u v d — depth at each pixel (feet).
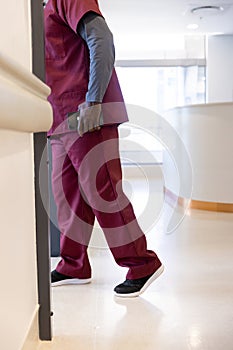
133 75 23.57
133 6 16.74
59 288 5.80
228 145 11.48
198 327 4.53
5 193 2.95
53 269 6.53
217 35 22.63
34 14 3.98
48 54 5.19
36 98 3.43
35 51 3.98
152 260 5.56
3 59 2.32
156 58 23.57
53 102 5.23
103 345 4.14
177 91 23.70
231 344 4.14
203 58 23.13
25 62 3.74
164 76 23.75
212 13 18.02
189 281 6.03
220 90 23.04
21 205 3.51
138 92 23.61
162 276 6.24
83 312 4.95
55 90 5.19
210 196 11.85
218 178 11.69
